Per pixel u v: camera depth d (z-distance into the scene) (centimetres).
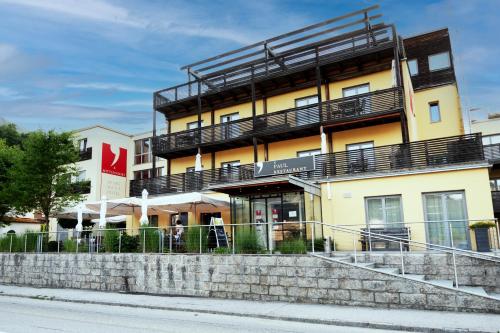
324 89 2158
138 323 885
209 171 2267
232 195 1888
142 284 1396
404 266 1150
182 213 2366
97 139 3303
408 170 1600
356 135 2012
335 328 827
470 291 934
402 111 1803
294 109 2070
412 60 2647
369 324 834
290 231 1431
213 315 996
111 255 1488
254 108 2181
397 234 1437
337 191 1747
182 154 2556
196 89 2550
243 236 1281
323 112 2030
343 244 1688
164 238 1490
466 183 1501
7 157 2330
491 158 2370
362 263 1111
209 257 1276
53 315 1006
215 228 1382
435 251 1198
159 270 1367
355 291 1042
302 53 2164
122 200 1797
